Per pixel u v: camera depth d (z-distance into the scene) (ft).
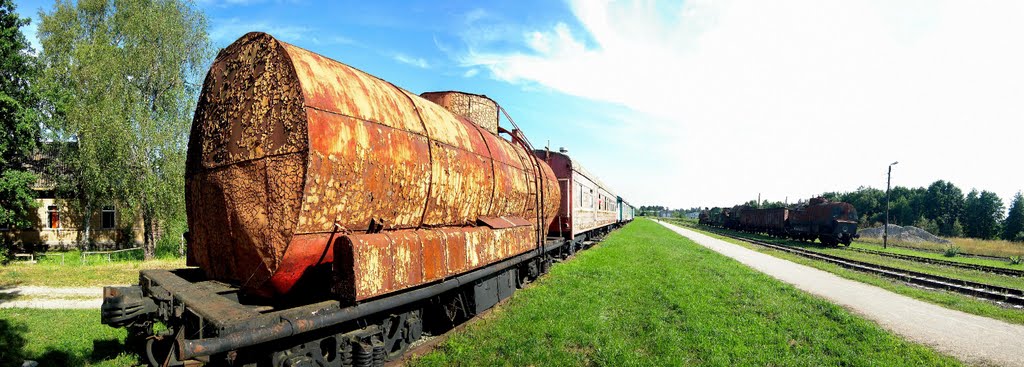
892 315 29.53
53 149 74.95
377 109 15.78
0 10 53.88
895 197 218.59
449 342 20.83
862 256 74.13
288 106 12.94
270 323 11.95
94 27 75.10
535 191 32.37
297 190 12.49
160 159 62.95
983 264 66.59
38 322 24.75
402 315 17.93
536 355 19.42
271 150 13.01
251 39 14.64
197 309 12.37
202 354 10.21
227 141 14.33
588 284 35.99
